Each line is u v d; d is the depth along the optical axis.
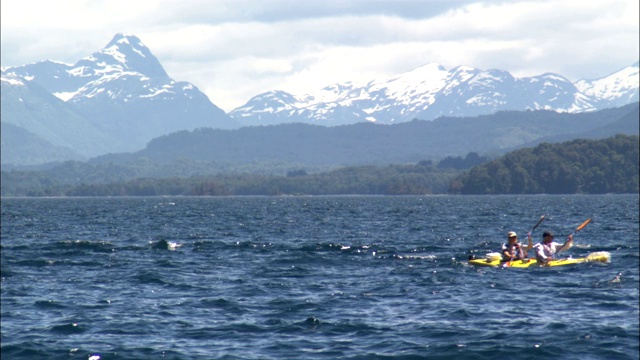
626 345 87.75
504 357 84.50
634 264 150.50
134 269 153.75
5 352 87.44
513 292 120.69
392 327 96.88
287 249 193.25
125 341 91.62
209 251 190.75
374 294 120.06
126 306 111.50
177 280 137.00
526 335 92.06
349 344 89.50
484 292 121.00
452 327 96.25
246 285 130.50
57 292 124.44
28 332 96.06
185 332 95.56
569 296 116.38
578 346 87.56
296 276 141.62
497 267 149.38
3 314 106.38
